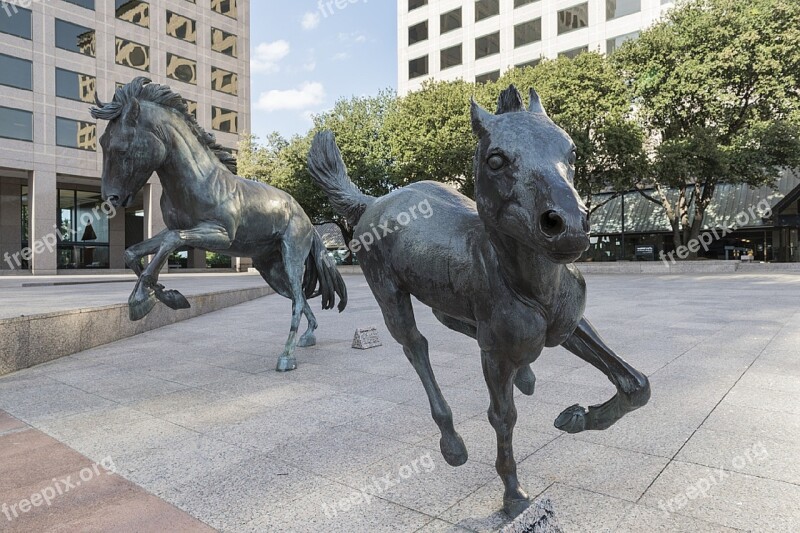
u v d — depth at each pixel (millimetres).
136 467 2814
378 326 8312
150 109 4801
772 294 11664
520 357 1991
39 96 30391
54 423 3582
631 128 21266
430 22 39500
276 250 6043
